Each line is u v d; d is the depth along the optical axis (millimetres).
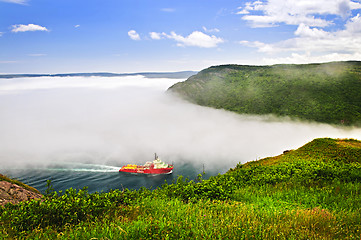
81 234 6703
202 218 7578
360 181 16000
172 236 6238
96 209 8844
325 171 18156
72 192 10047
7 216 8016
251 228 6695
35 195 14961
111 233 6508
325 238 6258
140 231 6500
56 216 8281
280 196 13445
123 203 10453
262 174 21516
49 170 175375
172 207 9492
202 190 12969
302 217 7938
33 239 6652
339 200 11633
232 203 11117
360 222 7586
